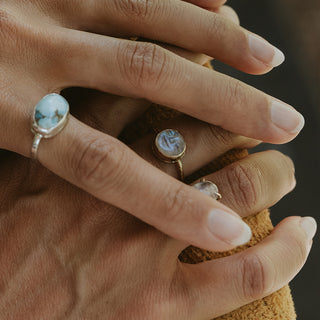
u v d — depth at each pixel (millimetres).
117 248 278
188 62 275
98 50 273
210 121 281
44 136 260
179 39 291
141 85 274
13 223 284
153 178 257
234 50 288
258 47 285
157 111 305
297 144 562
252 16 651
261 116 275
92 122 293
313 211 527
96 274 276
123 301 273
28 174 291
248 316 281
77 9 286
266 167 288
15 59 272
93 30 292
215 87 273
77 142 259
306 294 489
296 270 281
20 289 277
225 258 278
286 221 292
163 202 256
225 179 285
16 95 268
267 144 550
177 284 275
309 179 542
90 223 281
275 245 281
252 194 283
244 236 253
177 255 279
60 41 274
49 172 289
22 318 274
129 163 258
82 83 279
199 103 276
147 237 278
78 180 261
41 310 275
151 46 273
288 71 612
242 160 290
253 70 291
